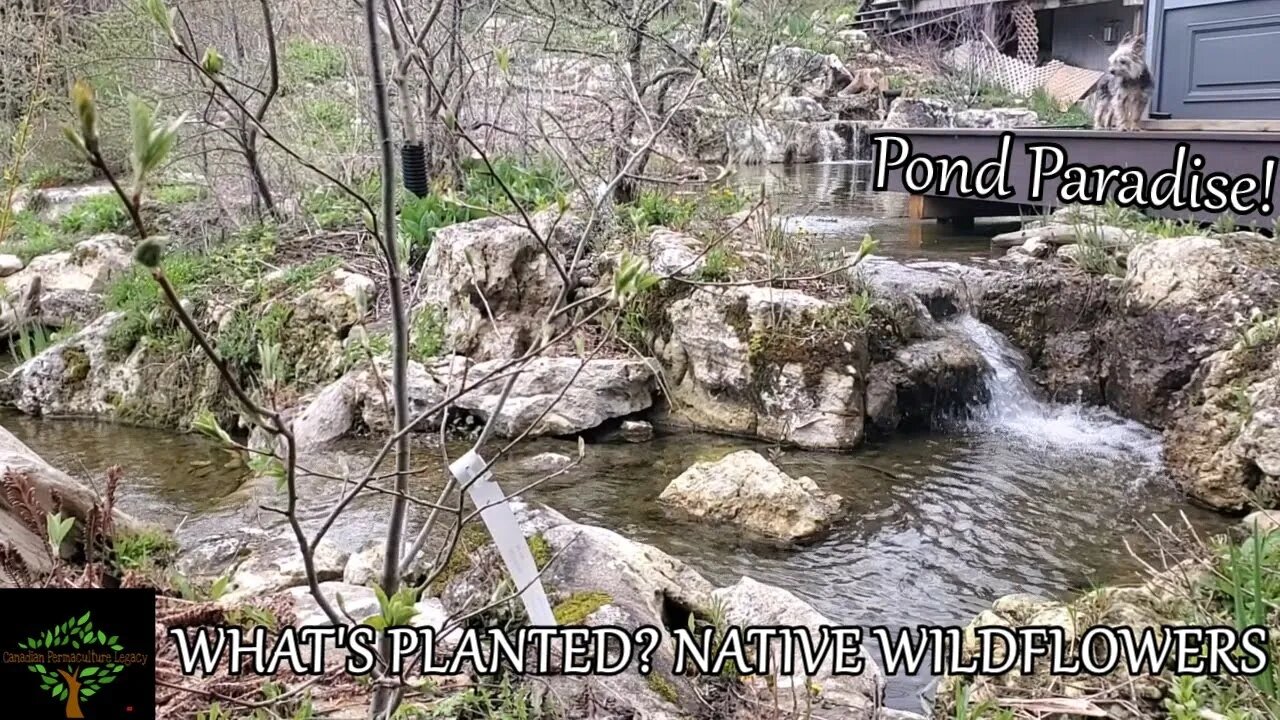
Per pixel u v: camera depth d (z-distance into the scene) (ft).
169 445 22.98
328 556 13.42
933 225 32.37
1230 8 25.50
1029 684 9.91
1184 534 15.94
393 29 6.24
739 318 21.40
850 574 15.03
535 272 23.12
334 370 23.26
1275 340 17.71
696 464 18.15
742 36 26.50
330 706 7.73
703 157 26.91
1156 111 28.04
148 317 25.77
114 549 10.94
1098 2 53.88
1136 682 9.46
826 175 45.88
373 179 28.71
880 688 10.10
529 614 8.08
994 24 56.54
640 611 9.54
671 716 8.36
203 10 28.50
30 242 37.11
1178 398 19.52
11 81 22.99
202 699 7.65
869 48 59.31
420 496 17.19
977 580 14.74
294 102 30.37
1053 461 19.34
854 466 19.39
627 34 25.84
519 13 27.61
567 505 17.58
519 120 27.20
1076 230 24.03
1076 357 22.48
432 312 23.08
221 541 14.64
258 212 30.53
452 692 8.11
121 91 27.81
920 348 21.75
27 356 28.55
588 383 21.38
